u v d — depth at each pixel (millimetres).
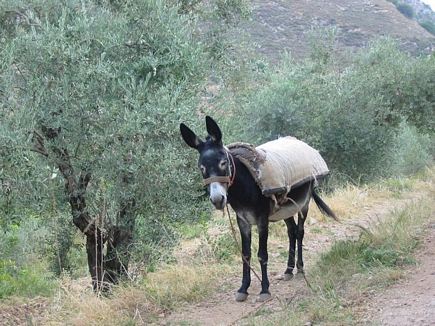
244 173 6359
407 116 16672
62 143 6469
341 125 16344
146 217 7051
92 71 6312
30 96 6223
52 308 6906
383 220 9875
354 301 5945
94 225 7215
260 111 15742
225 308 6574
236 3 9305
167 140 6574
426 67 16672
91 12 7484
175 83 6910
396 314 5426
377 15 53625
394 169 19125
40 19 7242
